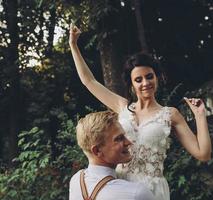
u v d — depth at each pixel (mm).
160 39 10914
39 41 11859
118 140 2607
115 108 3686
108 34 8570
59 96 12039
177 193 7062
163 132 3359
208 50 11109
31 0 11070
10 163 10742
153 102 3469
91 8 8523
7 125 12125
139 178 3303
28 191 7363
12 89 11773
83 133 2615
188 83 11000
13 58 11750
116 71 8484
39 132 7445
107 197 2514
